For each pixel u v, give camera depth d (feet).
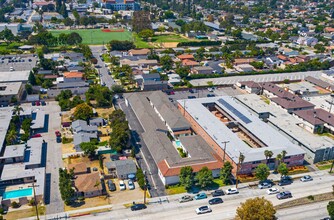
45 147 426.10
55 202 328.08
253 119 478.18
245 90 641.40
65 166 385.70
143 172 378.94
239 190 351.87
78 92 609.42
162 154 386.52
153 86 627.46
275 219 310.04
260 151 393.09
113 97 596.70
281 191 351.46
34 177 352.28
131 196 339.77
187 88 640.99
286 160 392.06
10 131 431.02
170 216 313.12
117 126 437.17
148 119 479.82
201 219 309.83
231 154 391.24
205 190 350.64
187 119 510.99
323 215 318.04
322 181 370.32
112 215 312.29
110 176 368.68
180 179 345.72
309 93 625.41
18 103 559.79
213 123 466.29
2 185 345.92
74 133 453.17
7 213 310.86
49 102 572.10
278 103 541.34
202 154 385.70
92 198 335.67
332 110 533.14
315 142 424.87
